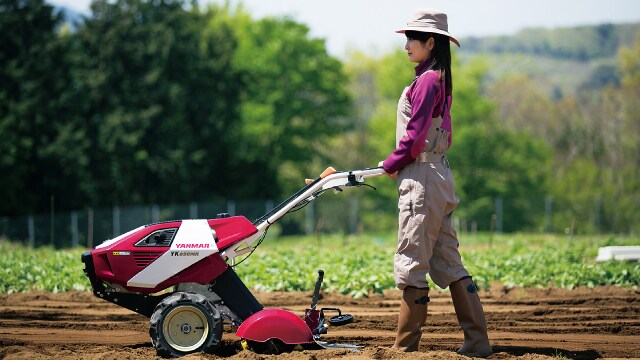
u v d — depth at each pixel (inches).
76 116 2279.8
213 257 360.2
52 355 362.0
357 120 3400.6
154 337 350.6
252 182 2706.7
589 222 2404.0
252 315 355.9
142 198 2333.9
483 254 896.3
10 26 2246.6
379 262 761.6
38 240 1643.7
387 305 569.0
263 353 357.4
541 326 479.2
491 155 2731.3
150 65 2365.9
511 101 3491.6
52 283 646.5
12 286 651.5
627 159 2960.1
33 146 2249.0
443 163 355.9
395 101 2913.4
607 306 569.6
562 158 3093.0
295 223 2112.5
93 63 2329.0
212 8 3201.3
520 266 759.7
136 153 2283.5
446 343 411.5
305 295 613.6
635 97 3014.3
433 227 351.9
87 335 435.5
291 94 2871.6
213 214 2037.4
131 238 358.9
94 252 358.6
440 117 353.4
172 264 355.9
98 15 2401.6
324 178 359.3
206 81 2480.3
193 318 353.4
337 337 430.6
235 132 2662.4
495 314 529.7
